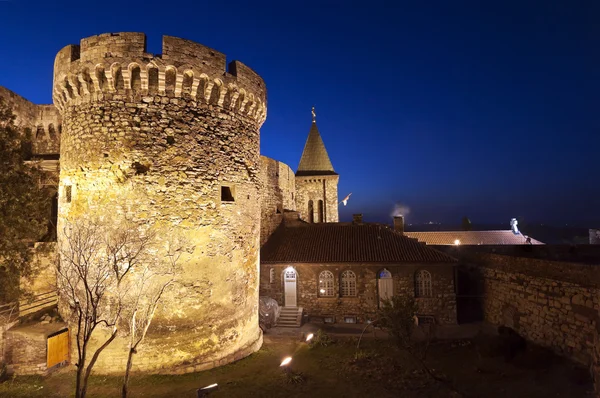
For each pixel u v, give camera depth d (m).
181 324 15.52
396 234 31.00
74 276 15.49
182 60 15.71
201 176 16.27
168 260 15.39
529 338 21.38
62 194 16.73
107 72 15.15
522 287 22.28
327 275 27.86
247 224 18.22
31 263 18.61
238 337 17.47
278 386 15.18
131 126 15.38
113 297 15.00
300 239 31.14
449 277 26.62
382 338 22.77
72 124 16.19
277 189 34.34
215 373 15.79
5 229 16.62
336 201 46.09
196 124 16.30
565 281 18.67
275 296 28.20
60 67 16.28
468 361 18.95
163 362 15.18
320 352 20.05
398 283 27.02
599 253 26.67
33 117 22.69
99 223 15.22
